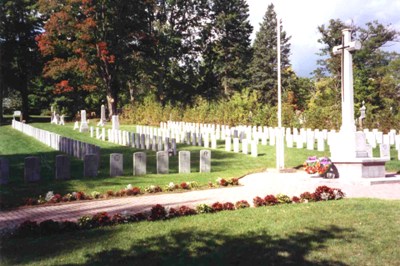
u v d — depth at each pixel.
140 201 11.47
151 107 46.50
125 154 22.70
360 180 14.32
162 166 16.31
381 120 34.06
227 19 63.47
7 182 13.91
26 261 6.48
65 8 45.78
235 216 9.10
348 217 8.79
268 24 72.75
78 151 21.38
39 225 8.13
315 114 33.69
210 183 13.98
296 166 18.91
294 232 7.78
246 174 16.62
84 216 8.83
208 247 7.00
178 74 66.81
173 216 9.19
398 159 20.38
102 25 48.59
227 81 65.69
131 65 53.00
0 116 53.97
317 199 10.91
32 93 67.19
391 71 55.88
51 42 48.78
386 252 6.72
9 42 56.38
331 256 6.54
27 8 56.25
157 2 60.88
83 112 38.16
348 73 15.72
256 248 6.92
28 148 26.59
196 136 27.58
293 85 65.62
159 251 6.83
